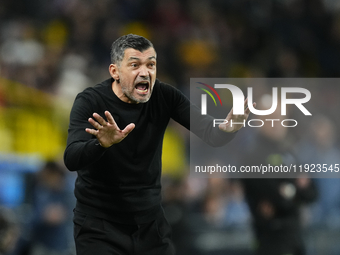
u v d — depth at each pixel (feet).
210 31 123.95
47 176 65.41
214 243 70.03
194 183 79.25
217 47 122.52
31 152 74.43
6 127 72.38
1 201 67.05
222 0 131.95
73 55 101.76
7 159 70.08
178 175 81.35
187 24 122.72
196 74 113.09
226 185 75.46
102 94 34.27
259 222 55.83
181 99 36.24
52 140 77.46
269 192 55.21
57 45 104.17
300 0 135.44
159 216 35.86
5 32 104.58
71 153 31.04
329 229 68.08
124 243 34.35
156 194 35.73
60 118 78.89
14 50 97.45
